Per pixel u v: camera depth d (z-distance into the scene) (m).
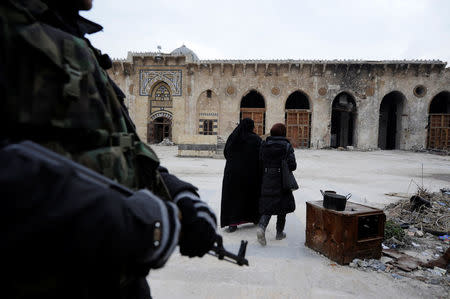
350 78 26.38
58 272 0.40
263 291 2.50
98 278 0.45
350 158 16.98
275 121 26.77
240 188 4.14
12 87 0.44
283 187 3.52
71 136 0.54
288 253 3.36
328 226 3.23
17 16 0.47
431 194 5.67
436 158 18.11
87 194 0.42
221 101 26.98
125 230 0.43
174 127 27.23
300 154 19.80
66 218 0.37
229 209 4.14
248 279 2.71
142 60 27.05
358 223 3.29
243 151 4.19
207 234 0.71
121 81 27.19
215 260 3.12
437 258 3.29
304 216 4.85
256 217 4.31
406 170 11.38
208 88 26.92
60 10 0.69
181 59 26.95
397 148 27.33
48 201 0.37
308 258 3.21
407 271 2.92
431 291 2.55
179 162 12.34
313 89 26.53
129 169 0.69
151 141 27.53
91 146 0.59
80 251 0.38
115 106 0.72
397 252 3.39
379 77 26.28
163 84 27.55
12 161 0.38
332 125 31.92
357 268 2.97
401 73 26.14
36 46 0.47
